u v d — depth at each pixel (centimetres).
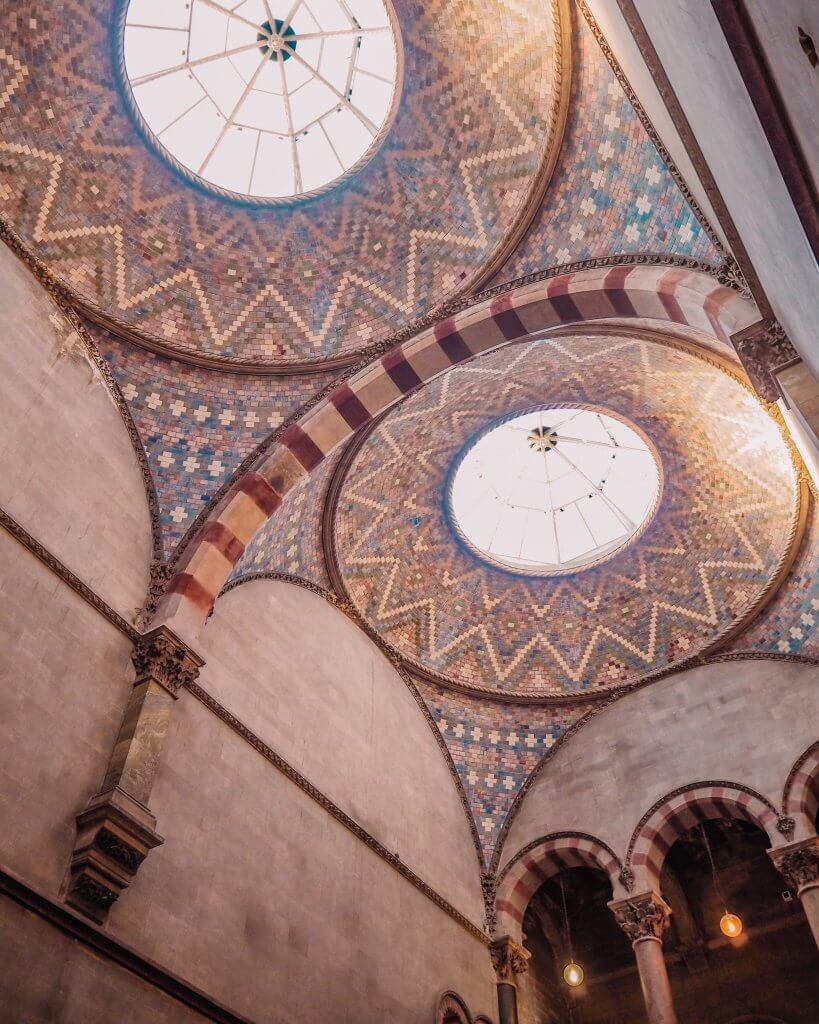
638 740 1529
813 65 320
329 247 1294
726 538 1487
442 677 1584
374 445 1377
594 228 1112
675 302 1005
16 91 1055
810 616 1420
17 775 794
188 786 961
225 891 946
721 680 1507
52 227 1099
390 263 1277
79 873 793
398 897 1242
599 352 1327
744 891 1662
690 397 1357
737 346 873
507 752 1595
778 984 1551
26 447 959
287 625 1283
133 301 1173
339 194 1280
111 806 827
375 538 1488
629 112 1020
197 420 1195
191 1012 840
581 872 1802
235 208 1260
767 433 1302
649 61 700
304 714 1225
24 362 1001
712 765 1431
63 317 1090
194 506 1148
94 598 960
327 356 1264
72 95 1105
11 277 1026
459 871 1436
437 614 1602
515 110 1134
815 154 381
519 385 1417
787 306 688
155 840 855
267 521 1228
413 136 1224
